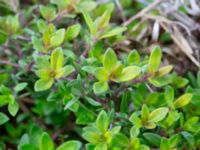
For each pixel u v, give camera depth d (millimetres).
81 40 161
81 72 133
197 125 130
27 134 142
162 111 120
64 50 138
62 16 160
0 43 164
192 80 157
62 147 115
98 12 169
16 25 162
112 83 140
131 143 117
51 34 136
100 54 154
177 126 136
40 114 160
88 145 116
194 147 131
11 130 162
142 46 169
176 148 125
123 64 133
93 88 119
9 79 156
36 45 135
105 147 113
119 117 128
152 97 136
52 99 136
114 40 166
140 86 138
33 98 164
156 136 123
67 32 139
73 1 159
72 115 163
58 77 123
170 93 130
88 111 129
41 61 124
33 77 146
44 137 115
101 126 114
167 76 151
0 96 132
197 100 136
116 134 117
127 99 133
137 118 120
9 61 162
